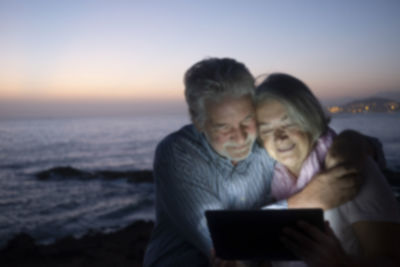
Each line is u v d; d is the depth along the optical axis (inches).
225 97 52.6
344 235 49.9
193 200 59.5
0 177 2183.8
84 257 571.2
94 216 1170.6
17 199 1507.1
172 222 64.9
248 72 55.3
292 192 61.8
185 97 58.3
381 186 48.6
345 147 51.8
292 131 54.5
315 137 55.2
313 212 45.8
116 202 1355.8
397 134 4170.8
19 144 5049.2
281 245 47.7
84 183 1808.6
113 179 1849.2
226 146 56.4
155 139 5541.3
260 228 47.6
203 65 55.5
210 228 49.7
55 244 674.2
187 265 61.6
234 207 64.1
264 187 66.2
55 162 3078.2
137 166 2753.4
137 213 1186.0
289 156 56.6
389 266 43.5
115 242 653.9
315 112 54.1
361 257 46.2
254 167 64.1
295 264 57.3
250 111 54.8
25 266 555.5
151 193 1480.1
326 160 53.5
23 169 2650.1
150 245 68.4
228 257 50.9
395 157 2235.5
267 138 57.4
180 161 60.7
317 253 44.2
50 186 1790.1
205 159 60.9
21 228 1055.6
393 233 45.6
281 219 46.1
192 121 59.0
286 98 53.1
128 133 7283.5
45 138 6284.5
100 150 4087.1
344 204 50.0
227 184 62.2
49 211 1275.8
